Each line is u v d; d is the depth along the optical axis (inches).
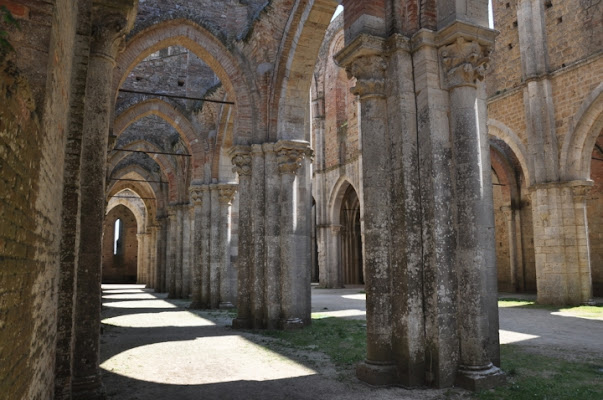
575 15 796.6
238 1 642.2
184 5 616.4
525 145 877.2
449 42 294.8
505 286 1194.6
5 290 111.7
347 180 1321.4
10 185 113.5
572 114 784.3
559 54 818.8
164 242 1342.3
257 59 579.5
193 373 322.0
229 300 801.6
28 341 144.6
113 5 301.3
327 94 1449.3
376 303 294.0
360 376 294.7
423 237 289.0
